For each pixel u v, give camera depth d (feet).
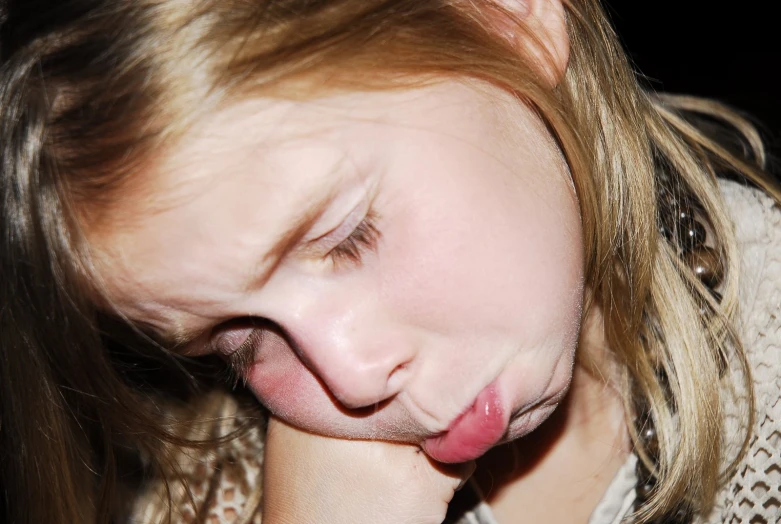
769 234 3.10
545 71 2.43
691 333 2.86
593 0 2.70
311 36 1.95
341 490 2.55
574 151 2.41
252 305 2.05
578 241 2.33
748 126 3.50
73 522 2.68
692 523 2.84
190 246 1.94
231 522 3.06
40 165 2.01
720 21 7.05
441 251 2.09
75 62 1.97
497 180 2.17
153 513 3.05
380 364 2.09
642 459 2.84
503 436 2.32
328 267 2.10
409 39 2.09
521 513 2.90
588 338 2.88
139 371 2.87
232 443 3.10
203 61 1.91
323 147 1.93
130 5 1.94
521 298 2.17
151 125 1.89
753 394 2.91
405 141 2.06
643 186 2.76
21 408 2.50
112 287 2.05
